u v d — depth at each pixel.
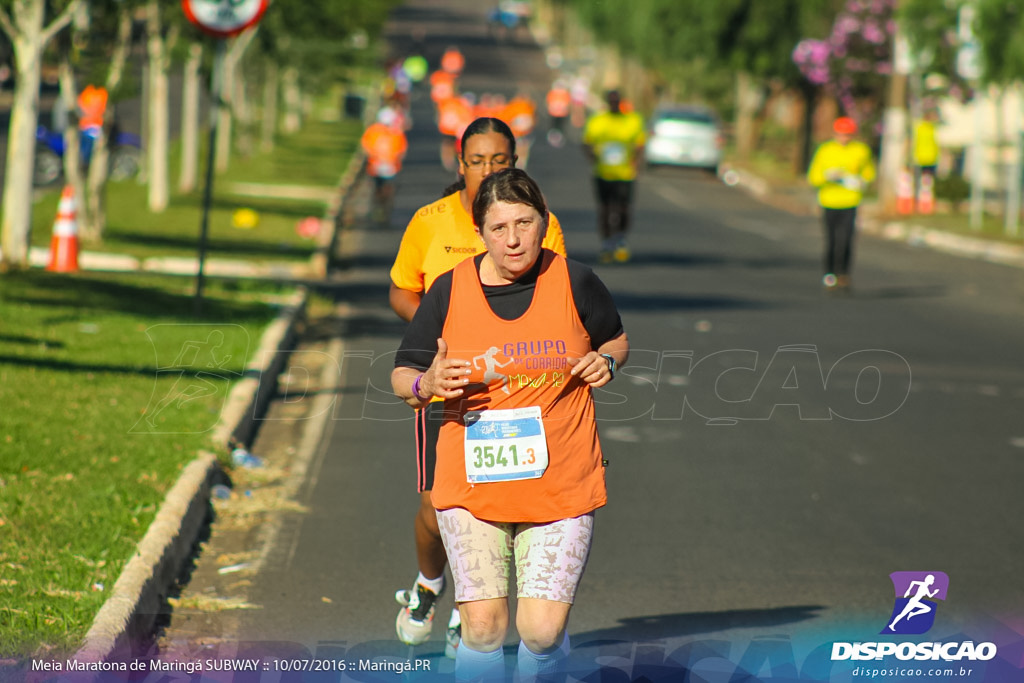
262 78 123.94
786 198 113.56
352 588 20.02
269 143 127.69
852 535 23.23
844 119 56.12
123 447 24.36
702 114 140.12
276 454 27.66
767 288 57.81
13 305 37.91
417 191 99.25
